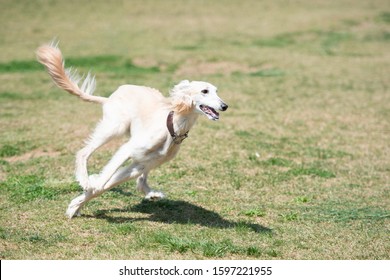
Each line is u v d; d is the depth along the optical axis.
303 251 7.05
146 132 7.64
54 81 8.43
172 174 10.02
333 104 16.45
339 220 8.18
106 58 22.70
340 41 28.45
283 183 9.88
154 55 23.66
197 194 9.14
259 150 11.70
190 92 7.48
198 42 26.94
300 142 12.45
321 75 21.05
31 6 34.94
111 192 9.05
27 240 7.01
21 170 10.00
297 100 16.89
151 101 7.98
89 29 29.70
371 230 7.80
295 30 30.67
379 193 9.46
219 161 10.86
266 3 39.50
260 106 15.96
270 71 21.59
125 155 7.62
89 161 10.62
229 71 21.59
